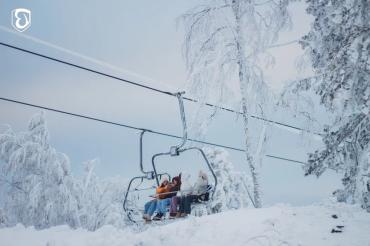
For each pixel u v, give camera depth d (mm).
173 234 9898
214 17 16609
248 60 16219
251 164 15664
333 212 10383
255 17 16250
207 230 9734
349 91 11648
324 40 12203
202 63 16625
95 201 30453
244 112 16109
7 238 12492
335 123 11922
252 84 16141
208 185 13180
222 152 27172
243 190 27500
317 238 8672
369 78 11438
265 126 15500
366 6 11602
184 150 13633
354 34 11617
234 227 9648
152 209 13562
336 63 11797
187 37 16922
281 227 9281
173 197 13008
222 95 16375
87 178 30484
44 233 12992
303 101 14789
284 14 15195
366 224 9344
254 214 10492
